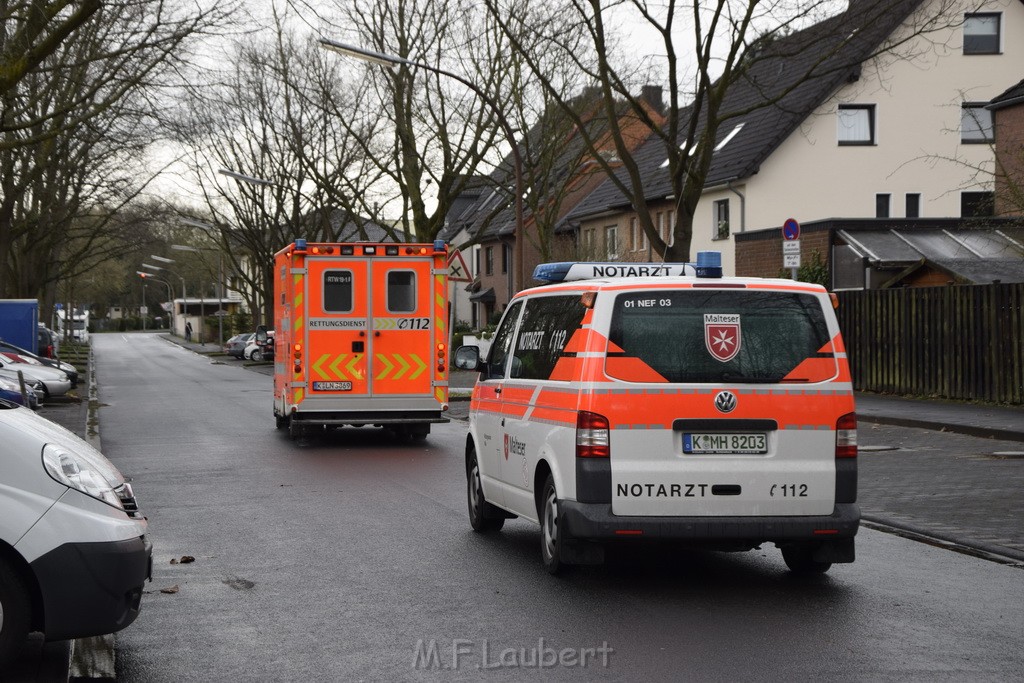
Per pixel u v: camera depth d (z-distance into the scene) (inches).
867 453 590.6
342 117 1403.8
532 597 292.5
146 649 246.4
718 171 1569.9
